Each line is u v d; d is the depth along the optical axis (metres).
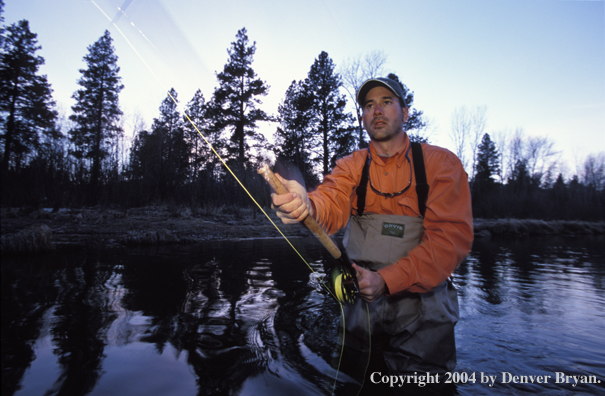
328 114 24.45
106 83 24.94
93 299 2.67
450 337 1.70
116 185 14.41
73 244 5.89
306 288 3.19
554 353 1.90
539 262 6.17
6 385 1.36
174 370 1.52
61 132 23.55
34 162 13.64
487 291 3.57
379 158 1.84
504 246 9.80
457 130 32.88
